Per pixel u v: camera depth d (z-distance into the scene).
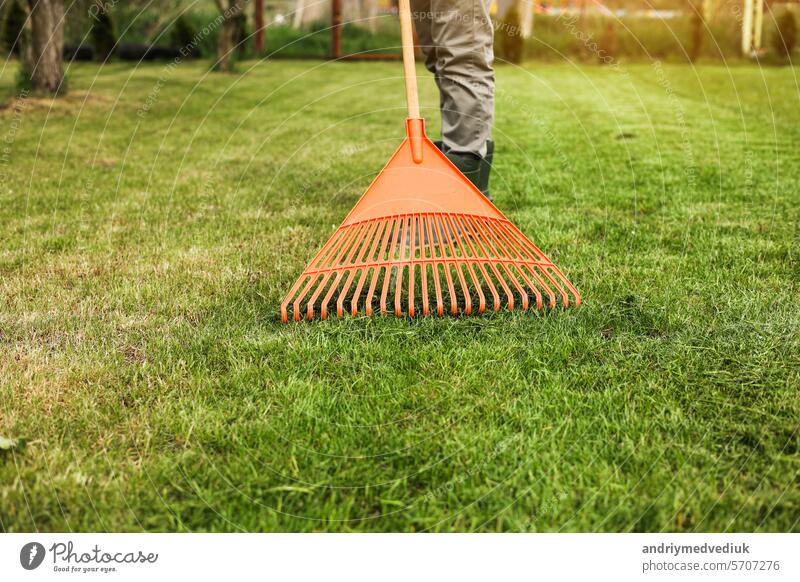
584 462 1.47
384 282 2.11
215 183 3.79
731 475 1.43
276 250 2.69
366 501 1.41
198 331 2.01
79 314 2.14
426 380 1.76
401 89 7.82
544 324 2.01
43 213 3.23
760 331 1.95
